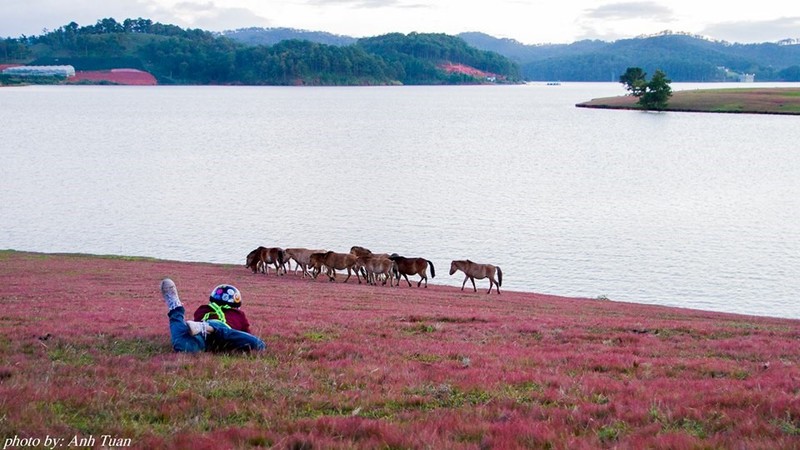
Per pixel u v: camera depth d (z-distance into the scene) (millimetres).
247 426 7590
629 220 57219
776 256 44500
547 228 53844
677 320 21328
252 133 145250
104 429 7348
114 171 86875
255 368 10414
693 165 94938
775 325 20781
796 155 105438
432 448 6855
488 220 57000
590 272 40812
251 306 19781
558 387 9773
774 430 7547
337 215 58875
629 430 7605
